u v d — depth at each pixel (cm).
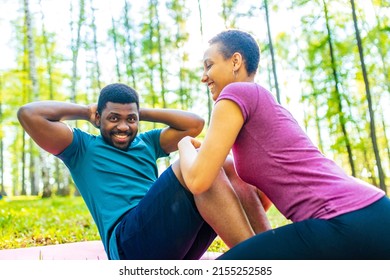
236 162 187
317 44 1291
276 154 173
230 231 183
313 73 1306
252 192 206
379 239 154
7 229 561
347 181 165
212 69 202
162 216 193
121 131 234
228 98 175
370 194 162
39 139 229
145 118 267
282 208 177
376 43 1276
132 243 202
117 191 223
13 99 1639
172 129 269
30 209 919
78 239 490
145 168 242
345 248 155
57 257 290
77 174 238
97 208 227
